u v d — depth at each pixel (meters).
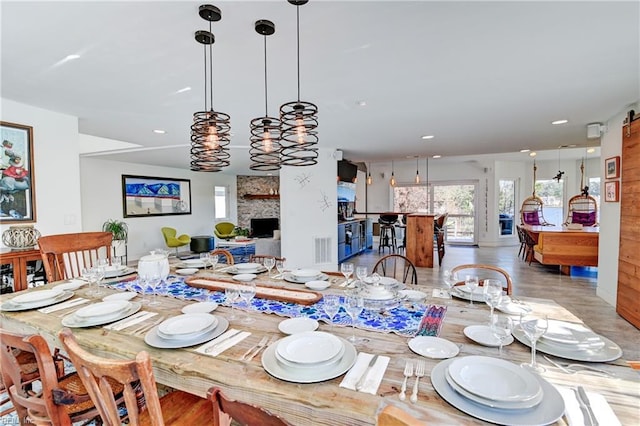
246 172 9.74
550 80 2.62
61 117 3.35
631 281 3.24
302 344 1.21
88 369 0.97
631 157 3.23
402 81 2.64
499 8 1.64
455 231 9.69
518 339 1.29
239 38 1.94
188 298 1.86
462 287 1.97
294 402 0.95
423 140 5.06
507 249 8.62
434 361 1.14
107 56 2.17
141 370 0.87
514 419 0.83
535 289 4.61
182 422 1.28
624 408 0.88
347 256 7.23
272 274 2.46
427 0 1.57
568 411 0.86
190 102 3.11
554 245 5.48
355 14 1.70
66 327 1.45
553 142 5.29
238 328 1.43
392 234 8.61
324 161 5.66
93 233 2.71
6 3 1.58
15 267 2.60
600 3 1.60
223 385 1.05
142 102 3.09
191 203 8.84
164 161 7.15
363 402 0.92
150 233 7.72
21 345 1.17
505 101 3.14
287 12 1.67
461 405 0.89
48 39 1.95
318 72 2.46
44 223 3.15
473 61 2.28
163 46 2.04
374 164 10.31
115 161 6.97
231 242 8.02
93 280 2.02
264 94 2.91
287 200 5.46
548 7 1.64
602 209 4.09
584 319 3.40
